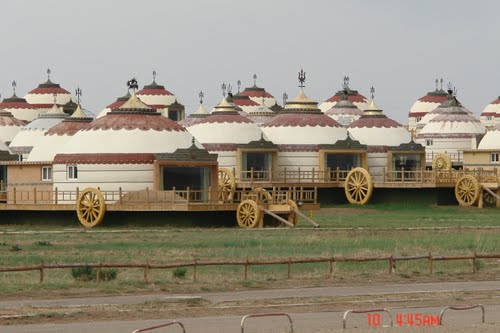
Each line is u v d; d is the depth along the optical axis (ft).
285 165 415.64
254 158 410.72
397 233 283.38
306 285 199.21
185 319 167.32
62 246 252.01
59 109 466.70
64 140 383.04
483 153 448.65
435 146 520.01
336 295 188.65
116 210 309.83
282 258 219.82
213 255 232.73
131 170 328.29
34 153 386.52
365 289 195.42
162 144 331.98
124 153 328.70
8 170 347.97
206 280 202.18
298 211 306.76
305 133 416.67
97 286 194.59
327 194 403.54
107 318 167.73
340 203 403.95
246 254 233.96
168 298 183.42
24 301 181.37
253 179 404.36
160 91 563.48
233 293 190.70
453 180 395.34
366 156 421.18
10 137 508.53
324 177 408.05
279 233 282.77
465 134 517.14
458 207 387.14
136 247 249.14
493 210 377.91
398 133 437.58
